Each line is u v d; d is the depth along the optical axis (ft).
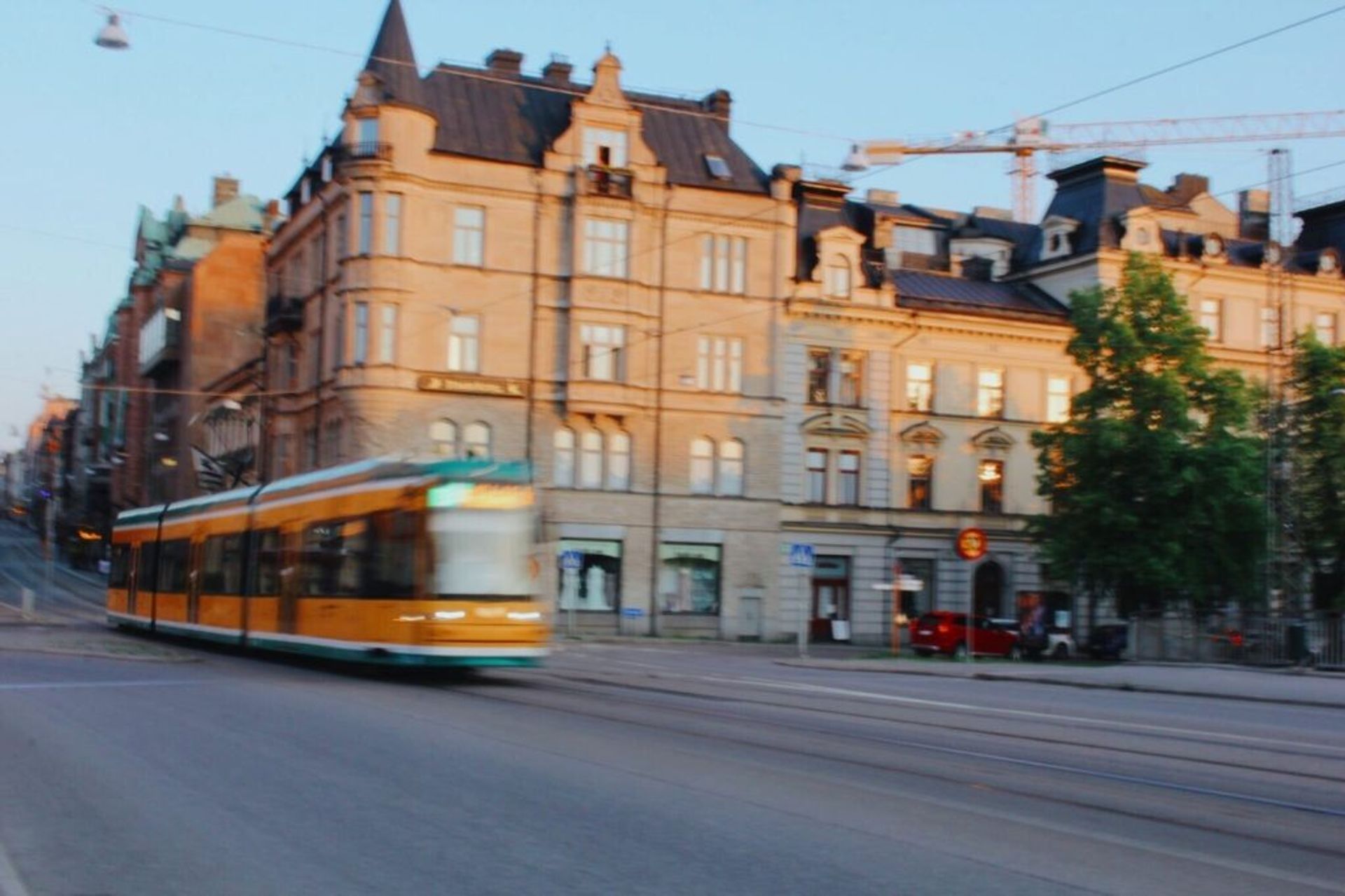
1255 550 154.40
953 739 56.08
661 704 68.33
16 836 32.09
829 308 184.24
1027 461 194.90
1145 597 158.81
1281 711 81.15
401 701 66.33
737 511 179.73
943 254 213.66
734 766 44.52
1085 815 37.45
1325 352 164.14
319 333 182.91
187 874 28.25
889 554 187.42
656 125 184.44
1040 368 196.03
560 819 34.37
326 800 36.78
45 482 536.42
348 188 165.68
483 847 30.91
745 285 181.68
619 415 173.68
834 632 183.52
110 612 141.49
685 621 176.76
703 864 29.50
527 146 173.68
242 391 228.43
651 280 176.65
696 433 178.81
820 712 66.74
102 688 70.95
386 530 81.35
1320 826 37.52
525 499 81.46
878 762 47.11
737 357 181.37
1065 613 191.21
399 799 37.06
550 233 172.76
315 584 89.04
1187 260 198.18
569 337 172.45
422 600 77.87
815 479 185.57
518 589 79.87
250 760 44.24
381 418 163.94
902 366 189.37
